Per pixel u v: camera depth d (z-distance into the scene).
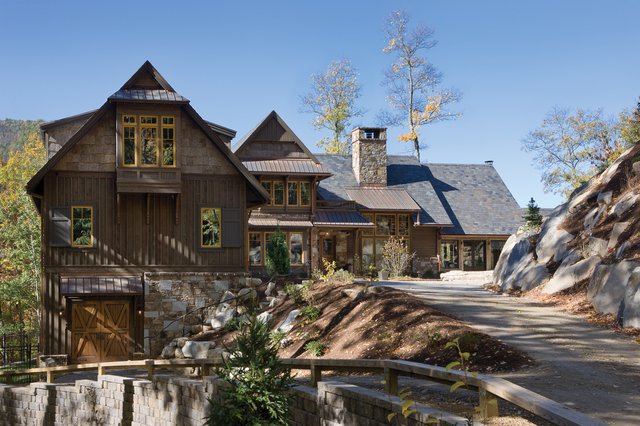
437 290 25.31
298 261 39.09
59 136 30.62
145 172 25.95
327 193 42.97
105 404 16.56
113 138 26.45
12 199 47.12
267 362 10.65
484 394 7.55
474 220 45.97
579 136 54.50
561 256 22.92
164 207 26.84
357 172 45.12
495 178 50.97
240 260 27.38
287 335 20.81
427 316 17.28
